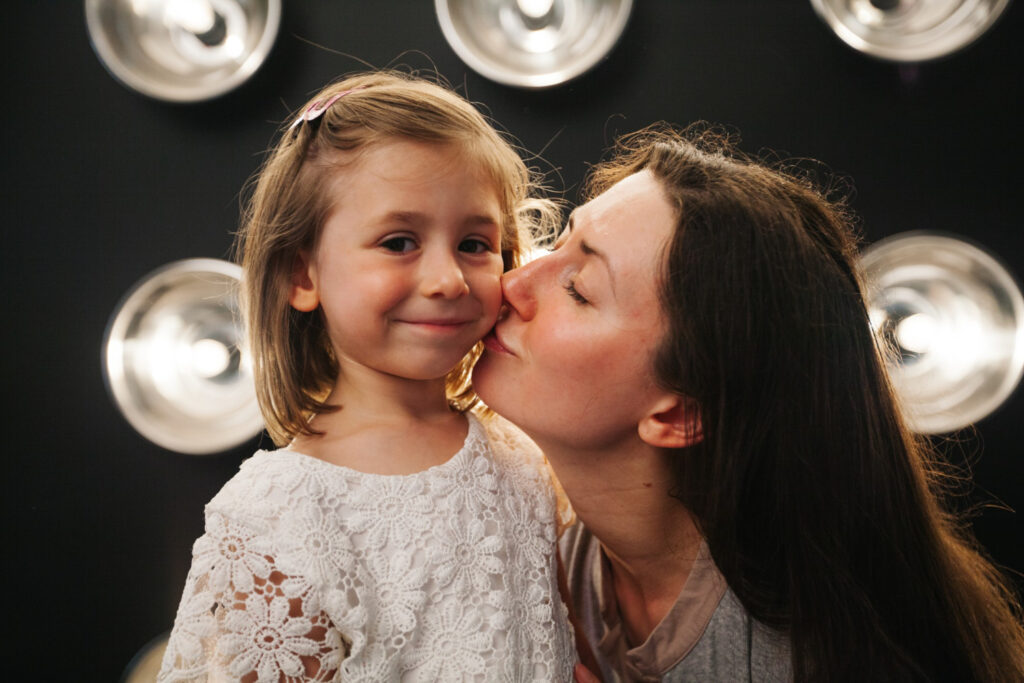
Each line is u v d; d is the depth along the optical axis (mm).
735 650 1037
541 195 2084
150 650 1957
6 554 2088
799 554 961
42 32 2076
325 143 918
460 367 1164
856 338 985
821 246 1001
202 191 2090
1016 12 2076
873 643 951
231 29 2016
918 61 2004
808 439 943
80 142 2088
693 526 1040
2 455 2092
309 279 952
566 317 928
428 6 2068
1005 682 1088
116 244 2100
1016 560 2102
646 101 2104
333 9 2061
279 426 1005
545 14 2020
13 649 2080
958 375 1951
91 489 2092
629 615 1185
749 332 904
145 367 1973
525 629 897
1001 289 1967
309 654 791
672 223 928
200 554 806
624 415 943
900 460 1020
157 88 2002
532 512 997
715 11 2088
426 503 865
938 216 2139
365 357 901
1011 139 2113
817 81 2109
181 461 2084
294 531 796
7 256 2100
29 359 2109
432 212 875
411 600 816
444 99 968
